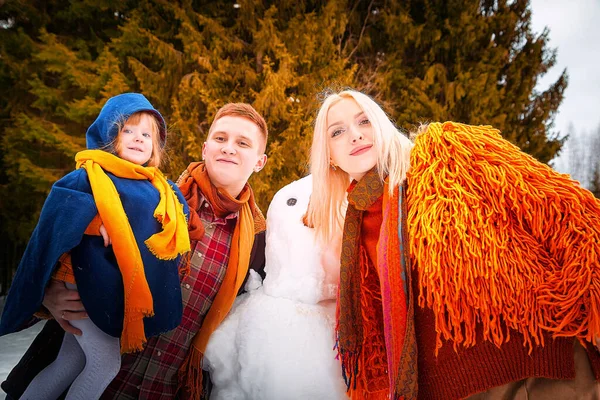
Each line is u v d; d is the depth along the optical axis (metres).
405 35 8.66
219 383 1.58
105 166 1.51
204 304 1.63
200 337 1.60
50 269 1.29
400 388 1.10
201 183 1.75
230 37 7.26
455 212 1.05
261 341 1.50
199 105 7.05
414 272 1.16
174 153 6.35
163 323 1.43
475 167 1.11
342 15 7.53
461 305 1.04
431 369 1.12
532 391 1.01
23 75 7.57
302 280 1.60
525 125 9.13
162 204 1.52
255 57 7.38
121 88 6.47
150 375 1.52
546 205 1.02
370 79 7.75
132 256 1.37
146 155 1.65
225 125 1.78
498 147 1.14
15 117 7.52
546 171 1.08
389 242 1.19
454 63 8.85
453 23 8.73
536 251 1.01
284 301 1.59
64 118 7.46
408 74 8.91
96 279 1.35
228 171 1.73
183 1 7.38
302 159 6.34
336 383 1.48
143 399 1.50
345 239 1.42
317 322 1.55
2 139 7.71
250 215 1.83
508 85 8.94
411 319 1.11
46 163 7.64
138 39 7.10
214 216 1.75
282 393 1.44
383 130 1.32
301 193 1.81
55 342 1.60
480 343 1.05
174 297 1.47
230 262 1.68
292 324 1.52
